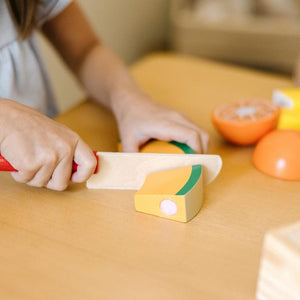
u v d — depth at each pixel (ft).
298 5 5.29
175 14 5.28
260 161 1.55
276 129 1.73
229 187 1.45
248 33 4.91
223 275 1.05
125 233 1.21
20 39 1.94
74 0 2.13
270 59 4.99
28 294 0.99
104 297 0.98
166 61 2.77
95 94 2.11
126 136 1.62
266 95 2.24
